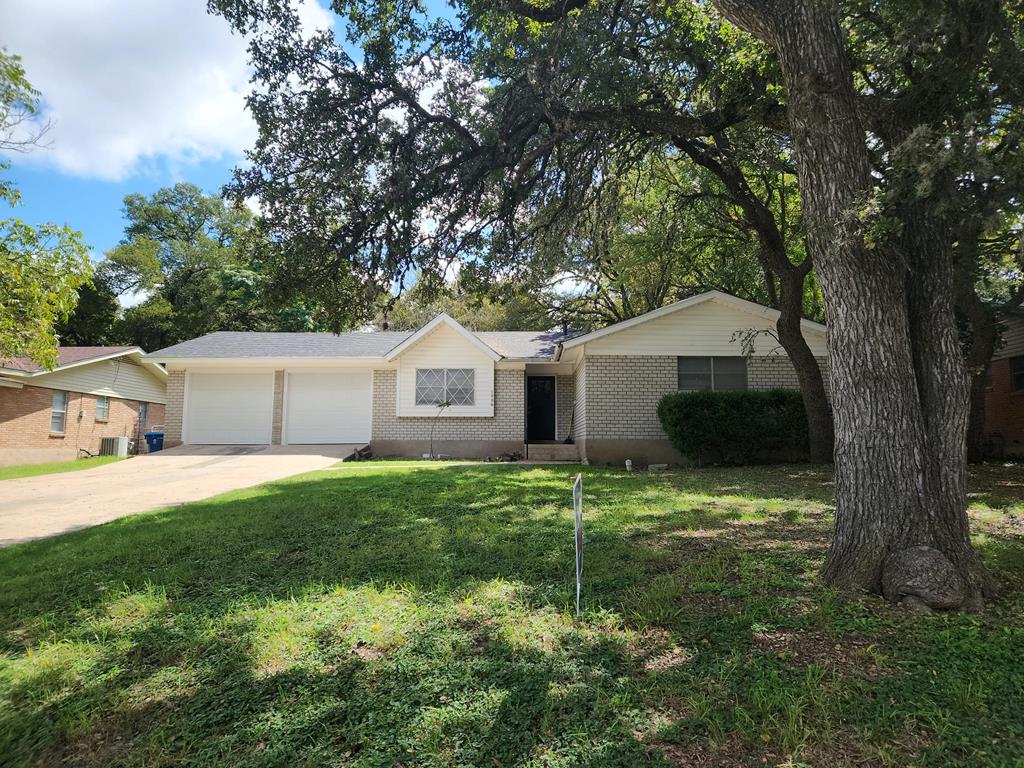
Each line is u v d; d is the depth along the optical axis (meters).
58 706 3.04
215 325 35.91
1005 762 2.41
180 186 41.53
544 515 7.29
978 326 13.38
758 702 2.84
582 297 27.02
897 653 3.34
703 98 9.04
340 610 4.18
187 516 7.67
